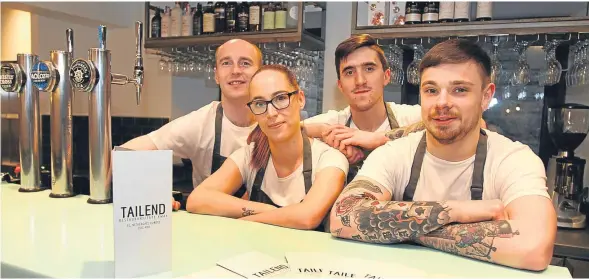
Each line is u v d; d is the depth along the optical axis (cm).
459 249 112
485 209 118
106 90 158
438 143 155
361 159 193
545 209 117
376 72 200
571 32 197
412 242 123
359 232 122
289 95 175
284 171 181
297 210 151
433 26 215
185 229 130
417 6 223
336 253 110
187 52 296
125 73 354
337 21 271
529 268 103
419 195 160
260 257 102
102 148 158
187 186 278
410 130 186
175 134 224
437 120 153
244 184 191
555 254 180
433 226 116
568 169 202
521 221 113
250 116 214
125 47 354
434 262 107
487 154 151
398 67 239
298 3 246
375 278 90
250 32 257
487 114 260
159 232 96
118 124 346
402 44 229
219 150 221
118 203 92
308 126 204
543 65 245
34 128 179
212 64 294
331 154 174
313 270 94
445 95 152
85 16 324
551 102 243
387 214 121
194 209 167
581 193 205
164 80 340
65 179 171
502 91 255
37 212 145
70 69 158
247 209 159
